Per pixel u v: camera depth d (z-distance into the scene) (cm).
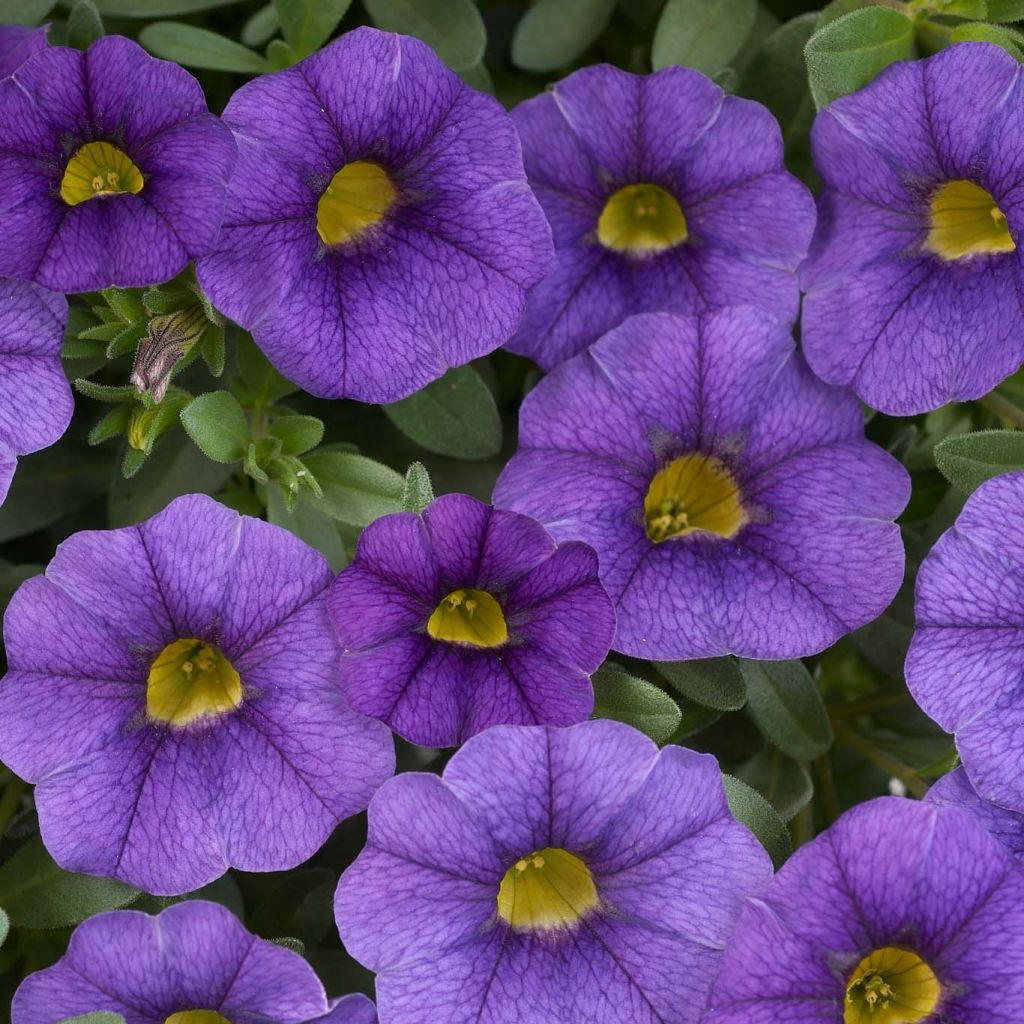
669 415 27
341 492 27
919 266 27
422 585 26
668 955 26
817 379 27
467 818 25
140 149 26
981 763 26
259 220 26
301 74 26
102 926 25
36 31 27
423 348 27
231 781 26
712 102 27
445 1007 26
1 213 26
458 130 27
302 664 26
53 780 26
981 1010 26
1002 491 26
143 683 26
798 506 27
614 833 26
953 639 26
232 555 26
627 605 27
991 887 26
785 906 26
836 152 27
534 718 26
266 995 25
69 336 27
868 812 26
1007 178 27
